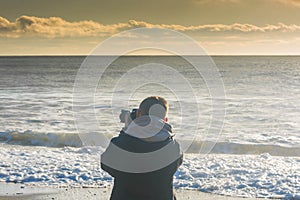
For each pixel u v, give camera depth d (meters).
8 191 8.23
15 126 18.27
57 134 14.57
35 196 7.93
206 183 8.57
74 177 9.11
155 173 3.59
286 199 7.68
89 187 8.47
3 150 12.11
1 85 43.94
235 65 106.88
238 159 10.76
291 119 20.48
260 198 7.74
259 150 13.50
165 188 3.64
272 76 60.25
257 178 8.81
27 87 40.88
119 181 3.65
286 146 13.71
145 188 3.61
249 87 40.34
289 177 8.87
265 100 28.61
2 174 9.34
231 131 16.88
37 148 13.27
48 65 122.81
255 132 16.84
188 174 9.15
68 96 31.67
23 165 10.12
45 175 9.24
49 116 21.06
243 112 22.78
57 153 11.70
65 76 64.06
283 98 29.98
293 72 72.94
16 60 164.00
